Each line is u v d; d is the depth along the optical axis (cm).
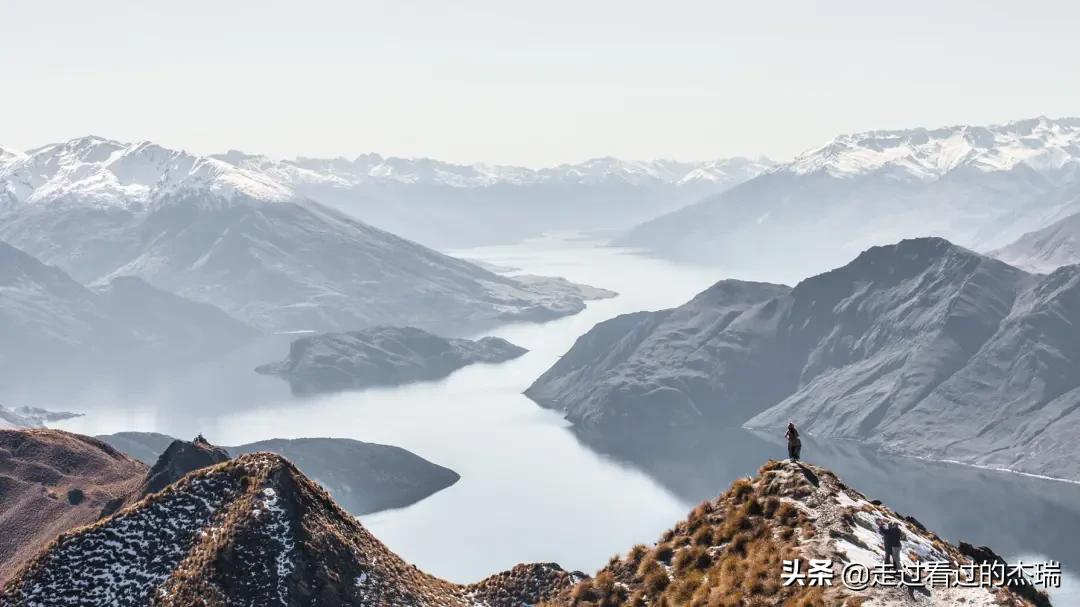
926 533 6750
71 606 8700
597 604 6956
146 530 9250
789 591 6028
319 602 8650
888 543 6047
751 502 6906
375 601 8862
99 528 9269
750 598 6122
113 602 8694
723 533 6825
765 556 6372
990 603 5641
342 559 9112
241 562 8794
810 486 6825
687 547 6925
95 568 8962
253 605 8531
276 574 8756
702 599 6347
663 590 6706
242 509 9175
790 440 7288
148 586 8775
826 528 6412
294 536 9044
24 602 8775
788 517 6638
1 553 18575
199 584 8644
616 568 7244
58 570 8988
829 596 5838
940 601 5753
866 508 6662
